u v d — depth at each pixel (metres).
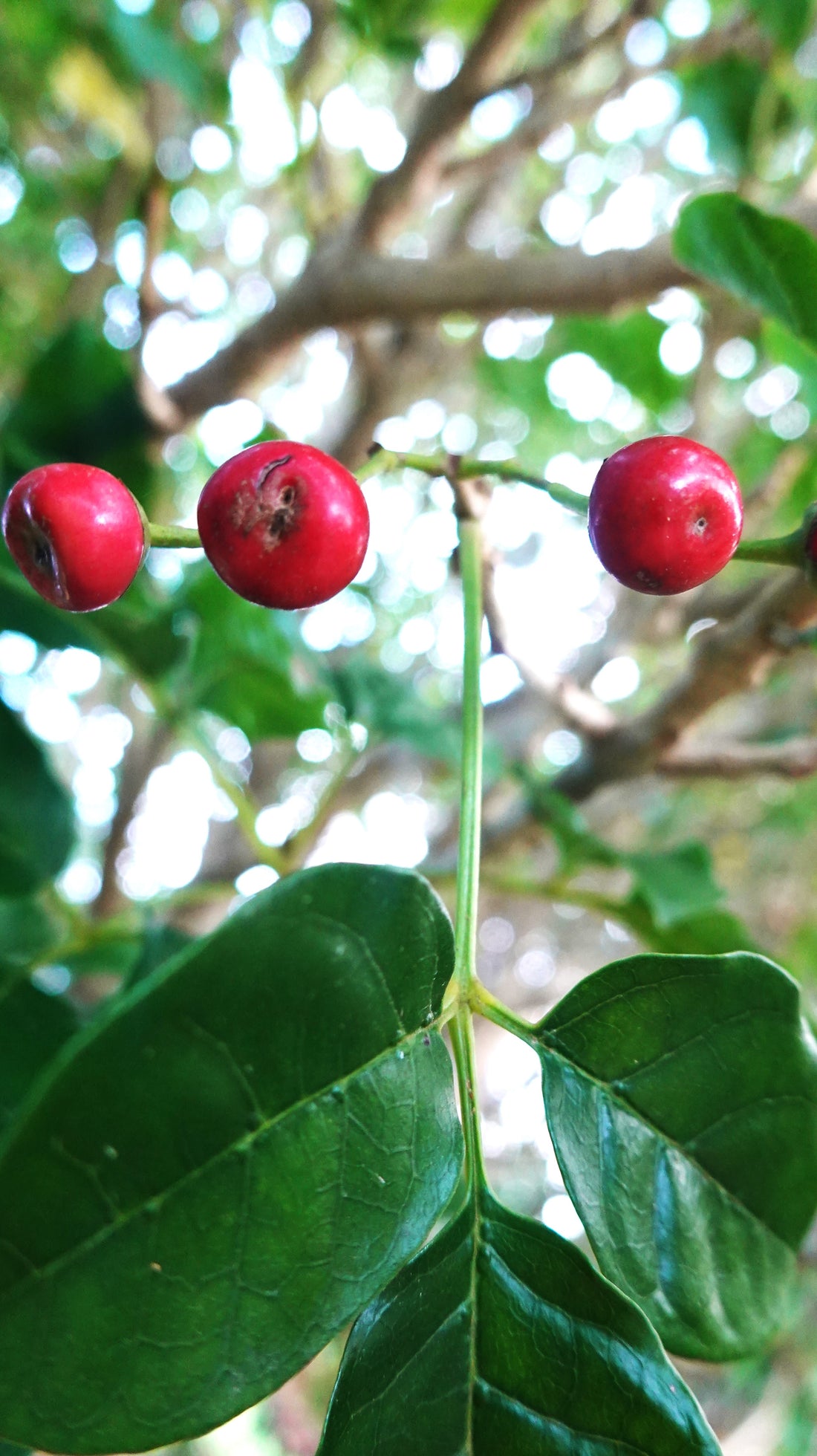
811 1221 0.09
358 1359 0.08
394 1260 0.08
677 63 0.21
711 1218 0.09
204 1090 0.07
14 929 0.16
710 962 0.09
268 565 0.09
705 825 0.53
